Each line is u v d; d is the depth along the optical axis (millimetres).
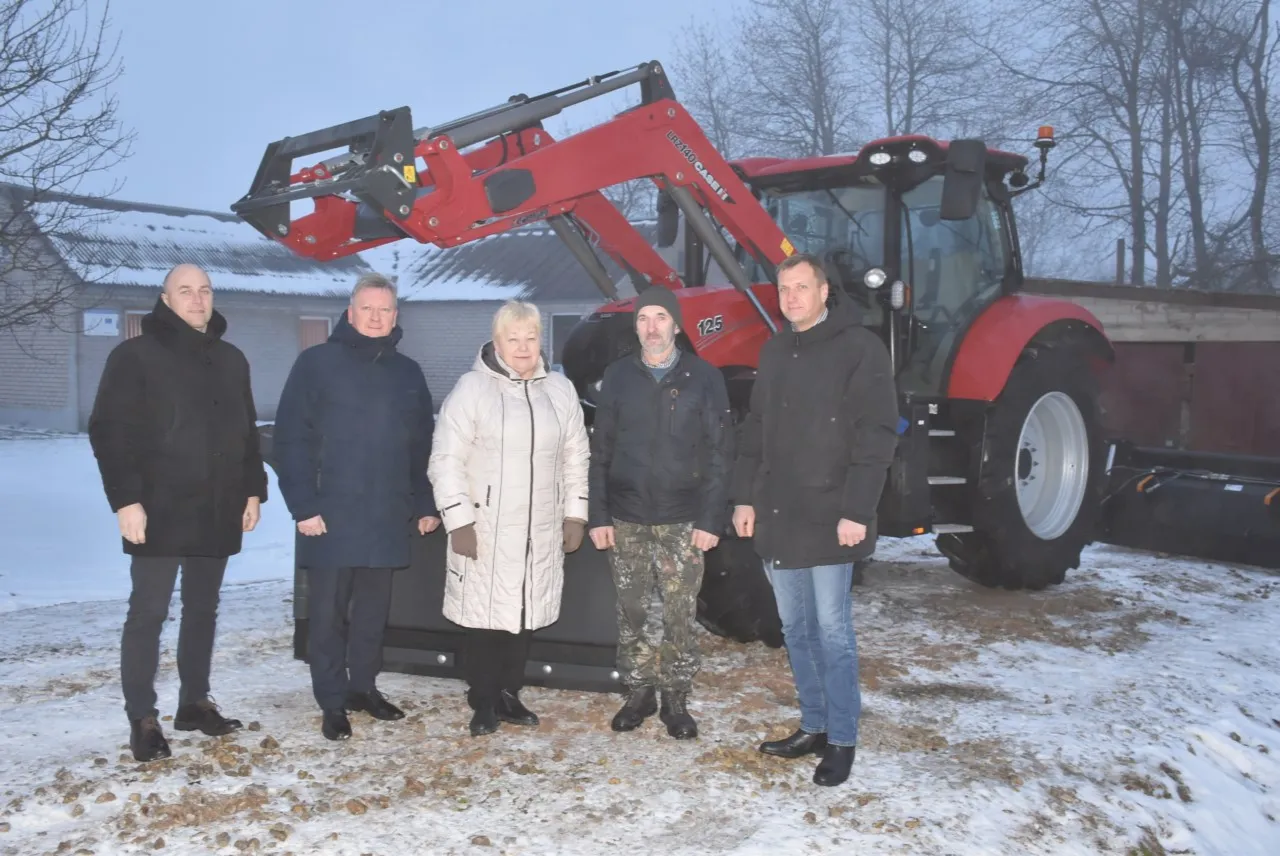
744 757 3795
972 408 6062
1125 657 5297
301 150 4770
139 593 3672
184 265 3697
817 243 6207
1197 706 4629
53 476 12641
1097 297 8523
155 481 3611
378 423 3906
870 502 3455
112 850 3049
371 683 4148
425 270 23734
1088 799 3641
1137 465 7891
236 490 3816
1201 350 8008
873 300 5969
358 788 3488
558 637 4426
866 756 3891
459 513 3746
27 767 3631
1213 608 6359
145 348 3605
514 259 22969
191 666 3898
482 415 3777
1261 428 7723
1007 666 5086
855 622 5824
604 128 5160
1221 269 23906
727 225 5660
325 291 22016
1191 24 25469
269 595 6500
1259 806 3961
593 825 3268
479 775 3611
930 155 5684
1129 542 7715
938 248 6199
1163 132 25969
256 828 3189
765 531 3660
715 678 4762
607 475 3998
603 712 4277
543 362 3984
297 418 3861
